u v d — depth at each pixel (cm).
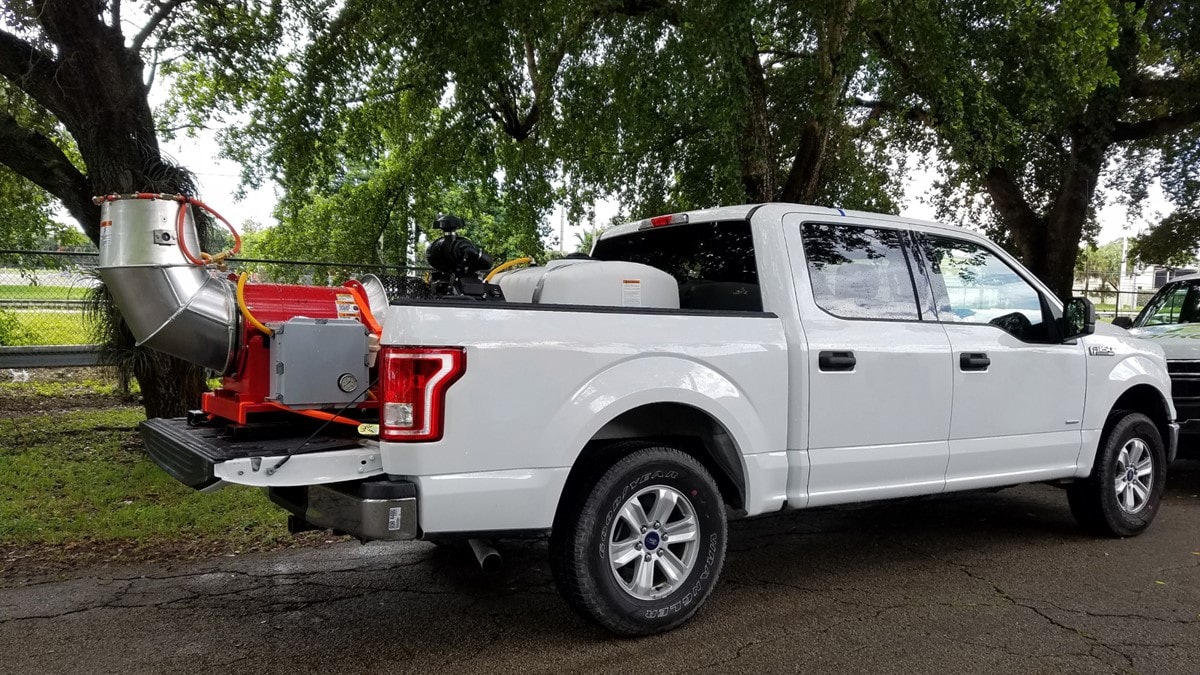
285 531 557
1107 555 529
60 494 636
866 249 468
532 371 347
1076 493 568
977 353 488
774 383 414
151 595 439
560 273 418
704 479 395
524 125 1349
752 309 436
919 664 358
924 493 474
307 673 345
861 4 868
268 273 1349
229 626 396
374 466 339
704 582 395
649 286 434
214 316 378
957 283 504
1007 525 607
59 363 1076
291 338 360
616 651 370
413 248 1505
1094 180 1569
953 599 443
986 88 1019
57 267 1155
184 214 387
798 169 1075
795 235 442
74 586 452
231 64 888
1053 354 525
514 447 343
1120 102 1458
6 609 416
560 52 1172
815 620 410
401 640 381
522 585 462
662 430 401
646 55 1112
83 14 673
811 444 426
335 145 1195
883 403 449
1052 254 1620
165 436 387
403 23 959
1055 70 995
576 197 1395
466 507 334
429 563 500
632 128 1230
